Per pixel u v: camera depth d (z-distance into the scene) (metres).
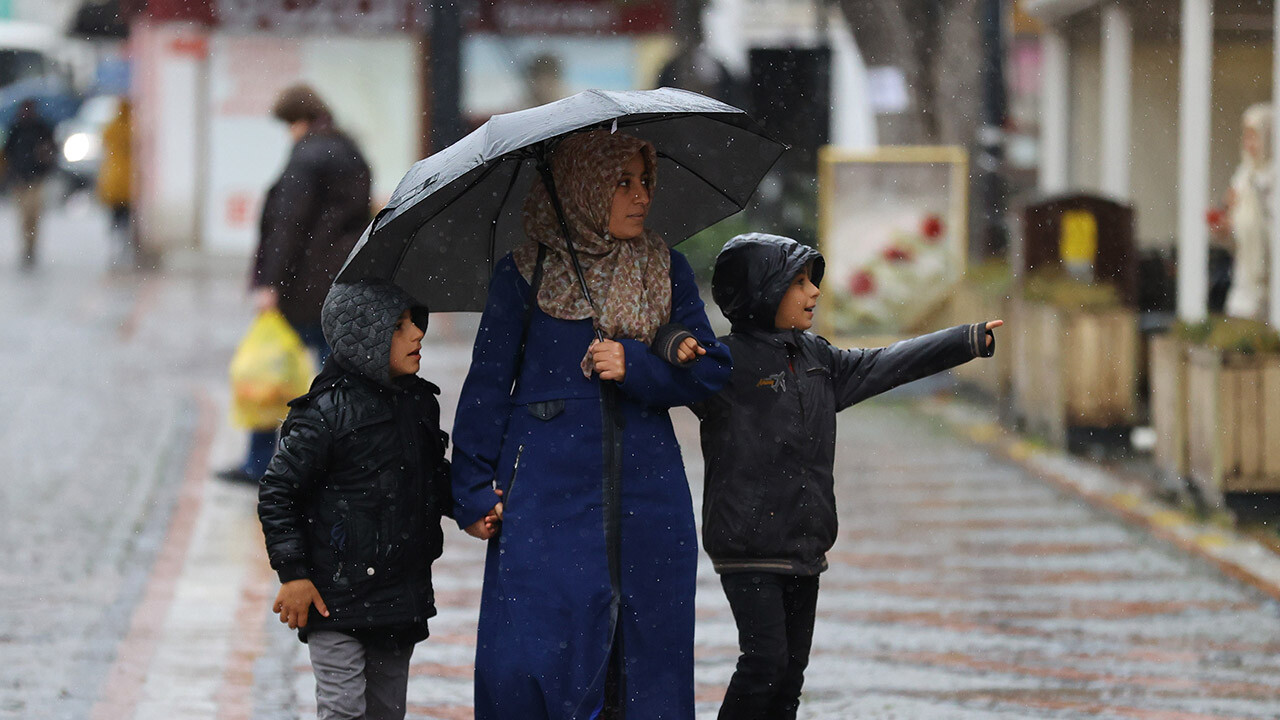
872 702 18.09
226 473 30.53
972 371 41.94
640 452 13.76
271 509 13.66
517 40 76.94
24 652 19.91
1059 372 34.19
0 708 17.72
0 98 112.69
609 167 13.56
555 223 13.92
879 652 20.12
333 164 28.50
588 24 77.00
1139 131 45.50
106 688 18.56
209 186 75.06
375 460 13.70
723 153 14.96
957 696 18.30
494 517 13.79
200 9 73.81
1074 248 36.62
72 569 24.16
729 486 14.68
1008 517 28.36
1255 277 33.81
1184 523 27.38
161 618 21.64
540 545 13.59
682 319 14.06
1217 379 26.84
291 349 29.23
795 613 15.22
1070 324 34.03
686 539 13.92
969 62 51.03
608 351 13.50
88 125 107.06
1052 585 23.53
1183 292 35.59
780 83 51.06
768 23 95.38
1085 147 50.50
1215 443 27.00
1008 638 20.75
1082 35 50.22
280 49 74.56
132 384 41.69
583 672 13.43
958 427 38.38
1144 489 30.36
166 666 19.52
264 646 20.42
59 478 30.62
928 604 22.48
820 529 14.80
